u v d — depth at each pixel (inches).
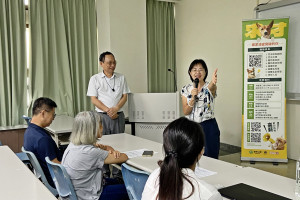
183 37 234.4
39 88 188.5
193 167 46.8
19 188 63.5
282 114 160.1
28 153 85.8
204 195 42.8
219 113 211.2
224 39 200.1
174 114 151.3
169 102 151.3
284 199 55.4
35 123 95.1
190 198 42.2
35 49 187.2
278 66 158.6
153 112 152.8
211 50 210.8
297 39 159.2
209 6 208.7
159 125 154.0
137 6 208.1
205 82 118.3
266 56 159.8
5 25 174.6
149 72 226.2
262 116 163.5
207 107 115.0
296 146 166.7
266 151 164.9
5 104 179.0
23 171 75.9
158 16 227.5
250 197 56.1
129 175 67.9
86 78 203.6
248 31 161.5
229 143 204.7
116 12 199.9
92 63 205.2
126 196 84.3
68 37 193.9
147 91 222.8
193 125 45.6
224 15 198.4
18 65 181.3
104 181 92.0
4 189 63.0
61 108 195.6
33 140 90.7
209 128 115.6
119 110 149.9
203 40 216.1
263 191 59.2
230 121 202.5
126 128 204.7
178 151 44.1
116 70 203.5
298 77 160.6
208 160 85.2
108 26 199.0
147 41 223.8
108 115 143.6
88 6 199.9
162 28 230.2
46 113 95.0
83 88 201.5
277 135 161.9
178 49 238.2
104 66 146.3
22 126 179.2
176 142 44.3
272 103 161.0
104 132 144.4
